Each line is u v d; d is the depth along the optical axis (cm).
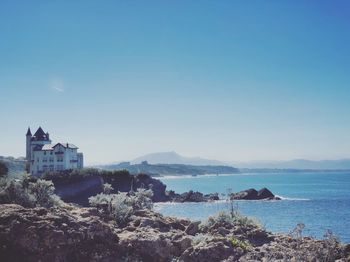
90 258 3045
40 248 2933
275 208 11900
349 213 9869
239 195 16350
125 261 3084
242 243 3528
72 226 3159
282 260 3106
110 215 4003
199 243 3438
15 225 2981
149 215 4272
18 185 4009
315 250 3284
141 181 17438
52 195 4306
